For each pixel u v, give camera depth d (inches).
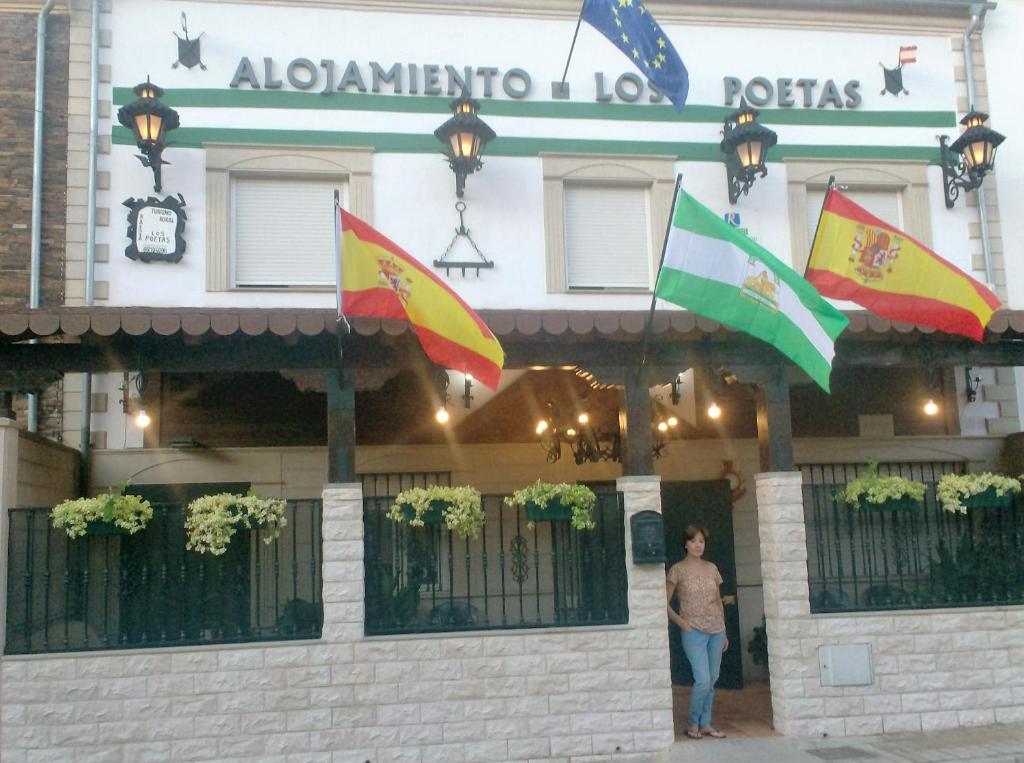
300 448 400.2
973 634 340.2
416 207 417.4
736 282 309.3
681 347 340.5
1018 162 462.6
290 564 330.0
